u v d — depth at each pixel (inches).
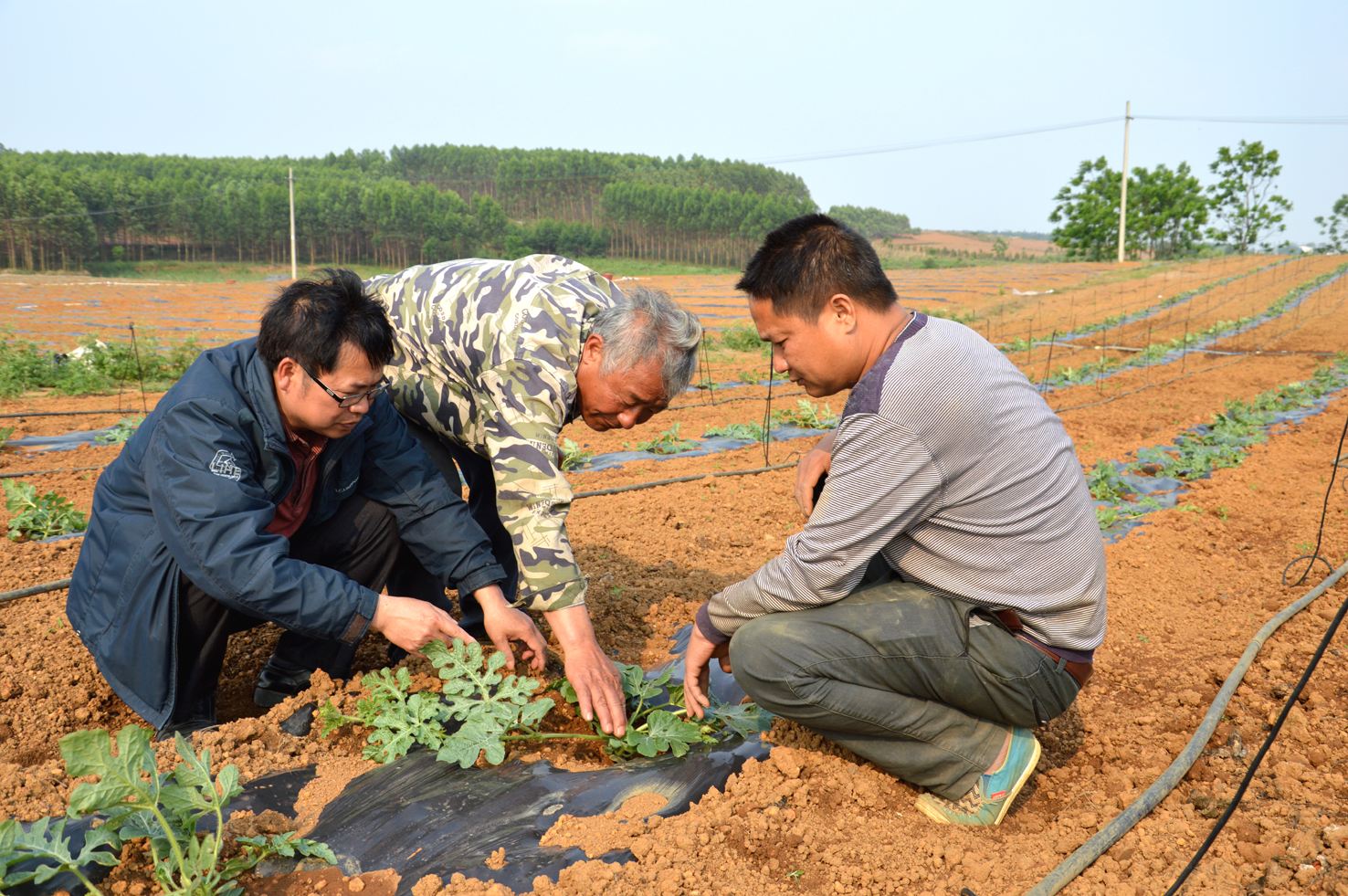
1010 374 90.6
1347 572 177.6
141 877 84.2
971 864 91.6
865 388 87.0
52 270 3348.9
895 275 1791.3
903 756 99.3
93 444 315.3
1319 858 94.1
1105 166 2561.5
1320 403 433.4
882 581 103.3
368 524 121.4
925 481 86.8
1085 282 1430.9
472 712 105.5
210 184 5196.9
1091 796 106.7
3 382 436.1
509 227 4950.8
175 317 1108.5
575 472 271.1
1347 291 1179.3
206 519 98.0
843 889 88.5
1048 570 90.6
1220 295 1166.3
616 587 167.5
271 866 87.6
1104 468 245.3
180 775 82.0
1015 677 91.7
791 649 94.6
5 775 96.3
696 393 464.4
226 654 143.6
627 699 118.8
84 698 124.9
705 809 99.3
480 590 118.6
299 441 108.9
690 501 234.1
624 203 5172.2
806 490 113.7
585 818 96.5
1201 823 101.2
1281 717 91.8
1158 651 148.0
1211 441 319.6
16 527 197.6
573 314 103.2
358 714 108.9
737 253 5137.8
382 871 88.4
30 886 81.0
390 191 4443.9
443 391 122.6
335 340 97.5
